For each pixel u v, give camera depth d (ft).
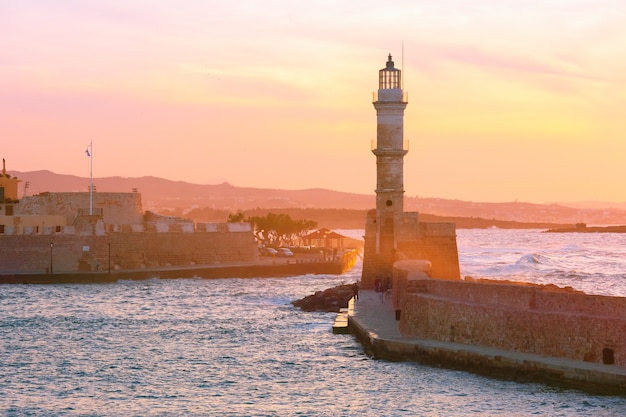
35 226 522.47
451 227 354.95
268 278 544.62
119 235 520.83
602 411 169.68
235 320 326.44
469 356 204.13
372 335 238.89
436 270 351.87
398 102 355.56
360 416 179.73
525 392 186.09
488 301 217.77
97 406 193.47
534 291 205.16
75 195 556.92
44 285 468.75
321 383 210.18
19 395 204.03
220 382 215.31
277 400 195.83
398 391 195.83
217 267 531.09
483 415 174.09
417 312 234.79
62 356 250.98
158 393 205.16
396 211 357.41
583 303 195.52
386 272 359.87
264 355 248.32
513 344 203.31
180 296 417.28
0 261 495.82
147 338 283.18
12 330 301.22
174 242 549.13
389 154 356.38
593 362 186.80
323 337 278.26
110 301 393.09
